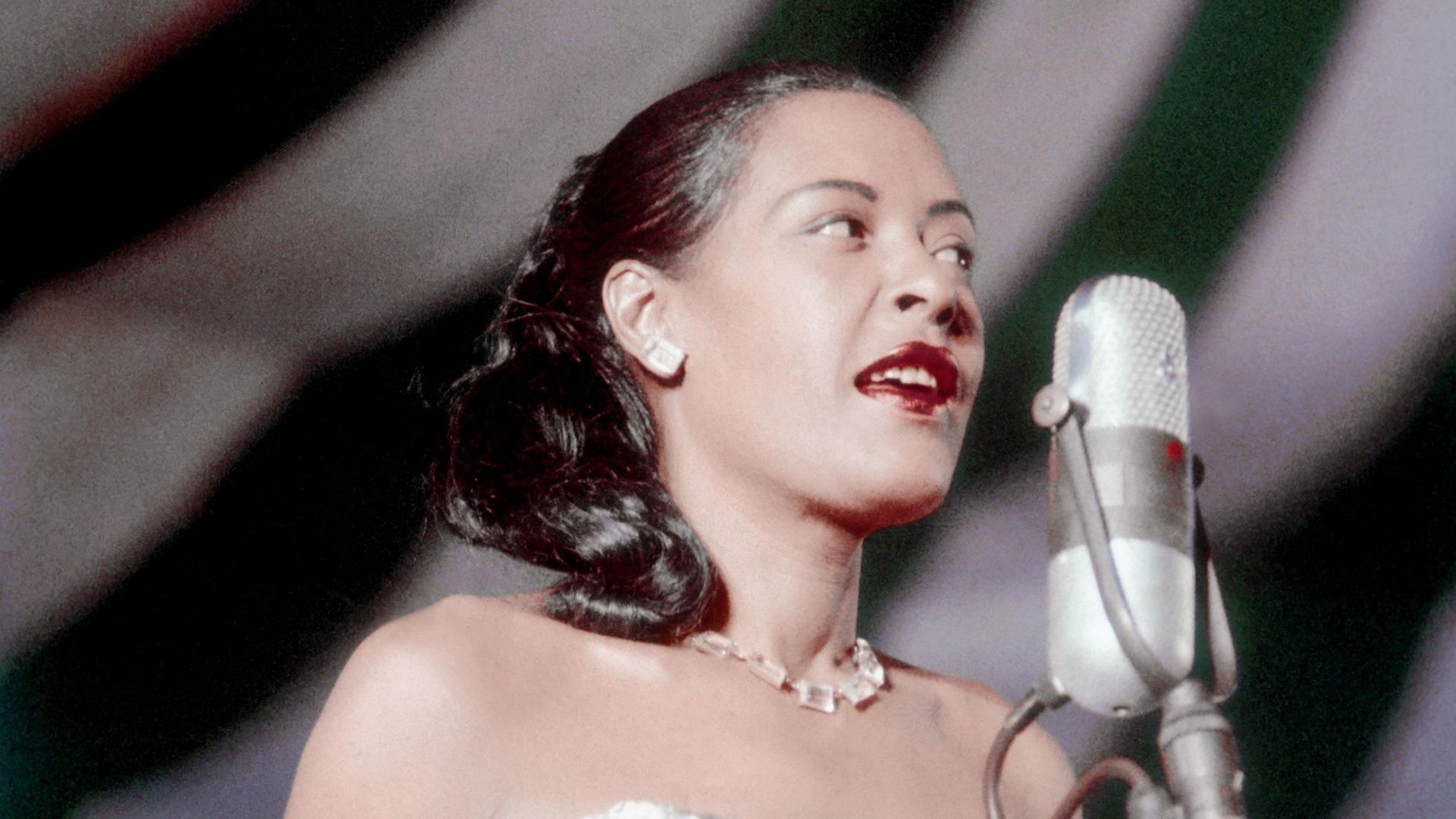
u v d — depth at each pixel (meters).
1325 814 4.41
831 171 2.70
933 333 2.58
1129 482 1.98
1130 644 1.88
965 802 2.63
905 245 2.67
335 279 4.29
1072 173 4.66
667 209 2.79
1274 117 4.70
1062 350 2.10
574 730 2.41
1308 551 4.61
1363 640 4.53
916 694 2.83
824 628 2.69
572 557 2.72
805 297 2.60
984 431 4.54
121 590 4.08
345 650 4.09
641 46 4.42
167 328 4.23
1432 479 4.59
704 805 2.35
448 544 4.15
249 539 4.14
